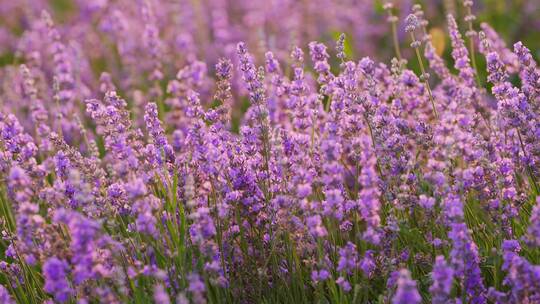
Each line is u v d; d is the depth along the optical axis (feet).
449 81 19.76
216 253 14.52
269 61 17.98
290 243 15.11
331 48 33.30
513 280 12.85
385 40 35.70
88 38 36.17
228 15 40.63
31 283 16.99
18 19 44.47
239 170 15.88
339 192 13.76
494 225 14.90
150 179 15.28
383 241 14.85
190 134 15.81
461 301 13.34
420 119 16.90
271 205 15.25
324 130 16.56
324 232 13.65
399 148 15.58
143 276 14.06
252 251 15.98
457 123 14.97
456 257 13.01
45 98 25.93
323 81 17.34
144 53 32.04
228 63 16.90
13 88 28.17
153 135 16.31
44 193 14.35
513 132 16.78
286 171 15.19
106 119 16.15
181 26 35.70
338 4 38.17
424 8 35.01
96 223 12.17
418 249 15.30
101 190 15.08
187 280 14.28
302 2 36.76
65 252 13.09
